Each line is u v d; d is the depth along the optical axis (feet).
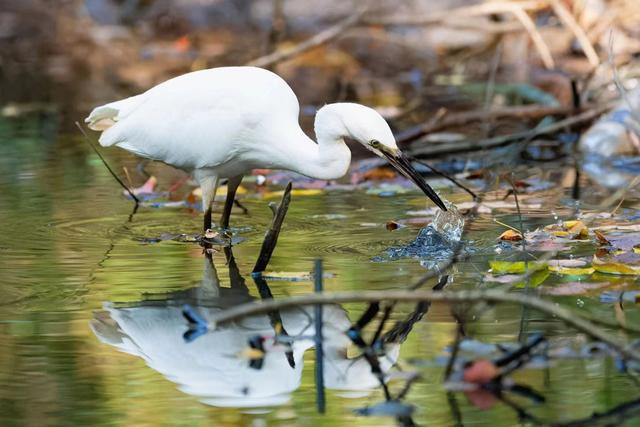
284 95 36.32
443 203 34.35
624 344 24.04
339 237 36.27
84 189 44.96
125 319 27.55
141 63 79.71
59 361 24.64
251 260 33.47
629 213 38.73
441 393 22.63
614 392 22.38
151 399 22.48
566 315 22.53
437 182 46.55
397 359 24.50
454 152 50.80
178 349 25.48
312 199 43.42
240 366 24.43
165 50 82.99
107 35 85.15
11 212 40.52
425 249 34.22
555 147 53.98
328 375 23.79
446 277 30.81
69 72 78.18
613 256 32.04
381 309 28.43
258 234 37.27
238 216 40.37
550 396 22.30
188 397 22.54
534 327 26.27
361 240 35.73
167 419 21.45
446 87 69.82
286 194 31.32
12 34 86.48
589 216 38.24
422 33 77.71
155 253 34.63
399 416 21.52
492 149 51.72
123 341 25.98
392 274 31.24
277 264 32.73
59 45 85.15
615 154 50.62
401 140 51.65
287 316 27.94
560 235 35.09
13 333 26.55
